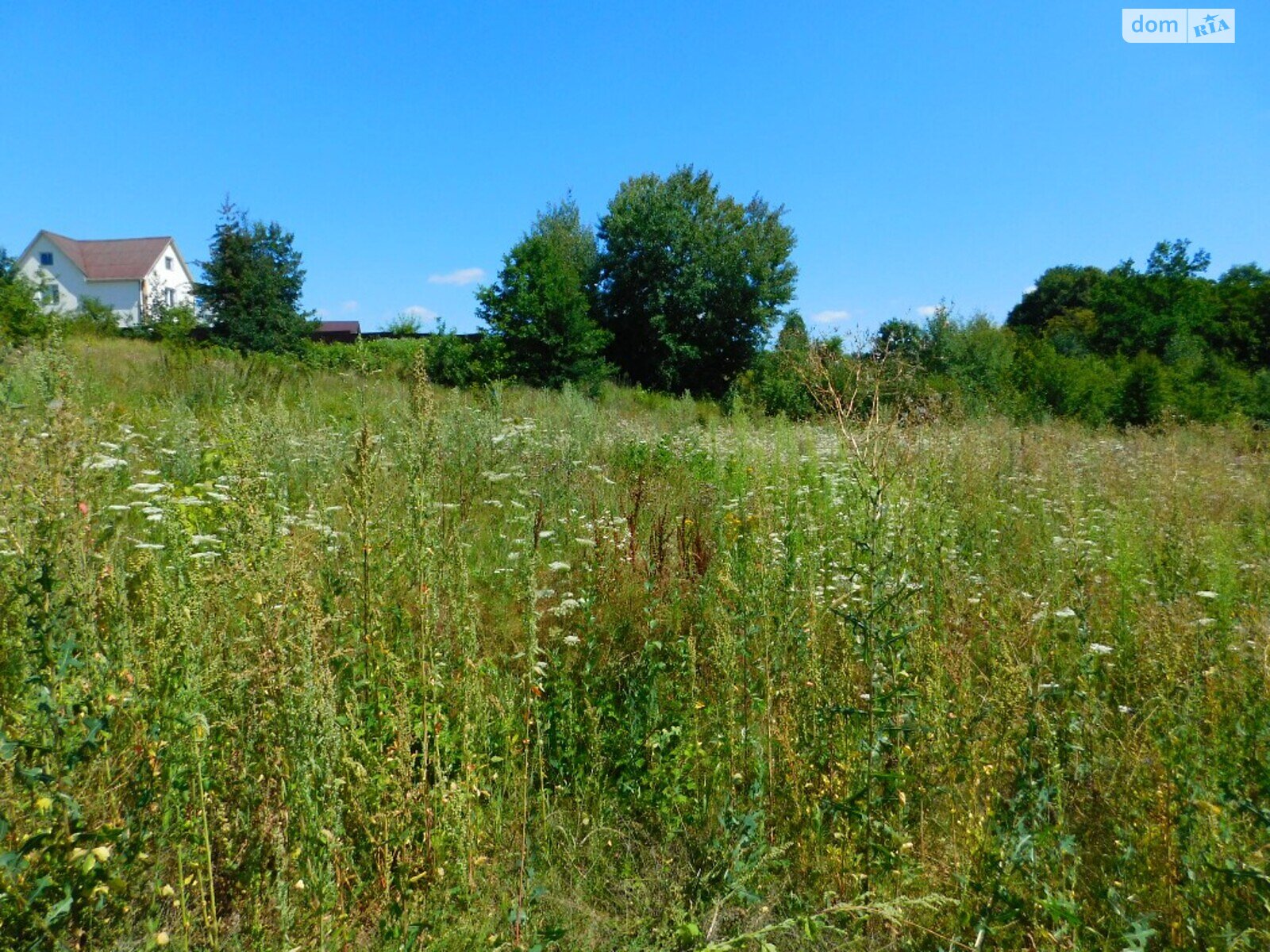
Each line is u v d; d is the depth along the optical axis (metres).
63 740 2.21
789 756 3.34
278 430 6.85
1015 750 3.27
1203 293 33.38
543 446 9.19
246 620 2.89
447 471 7.52
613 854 3.17
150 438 7.84
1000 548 6.36
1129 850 2.74
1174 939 2.62
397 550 3.90
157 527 4.73
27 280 15.63
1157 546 6.20
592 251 41.66
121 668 2.60
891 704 3.12
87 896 2.12
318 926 2.38
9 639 2.49
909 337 10.48
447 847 2.84
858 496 5.07
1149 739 3.30
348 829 2.83
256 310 29.36
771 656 3.84
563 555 5.59
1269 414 20.34
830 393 4.70
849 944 2.72
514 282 22.33
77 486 2.69
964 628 4.06
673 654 4.24
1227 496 8.76
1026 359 19.92
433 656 3.33
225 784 2.75
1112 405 19.25
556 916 2.79
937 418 9.67
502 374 21.28
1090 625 4.35
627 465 9.51
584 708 3.87
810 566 4.71
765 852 3.02
